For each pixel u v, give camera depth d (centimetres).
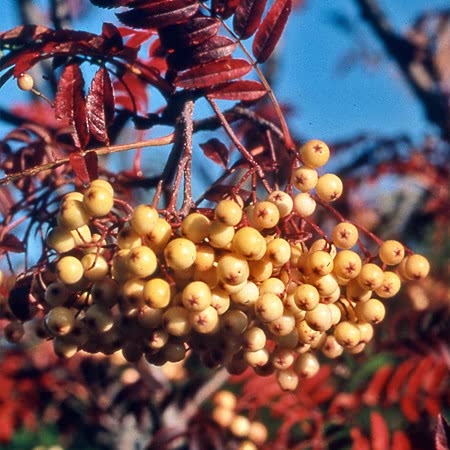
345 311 54
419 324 71
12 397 81
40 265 55
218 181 59
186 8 54
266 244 51
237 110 61
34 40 56
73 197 51
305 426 71
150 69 57
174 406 77
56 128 65
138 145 55
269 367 54
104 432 82
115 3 54
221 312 51
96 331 52
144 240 50
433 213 103
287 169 63
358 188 99
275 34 56
